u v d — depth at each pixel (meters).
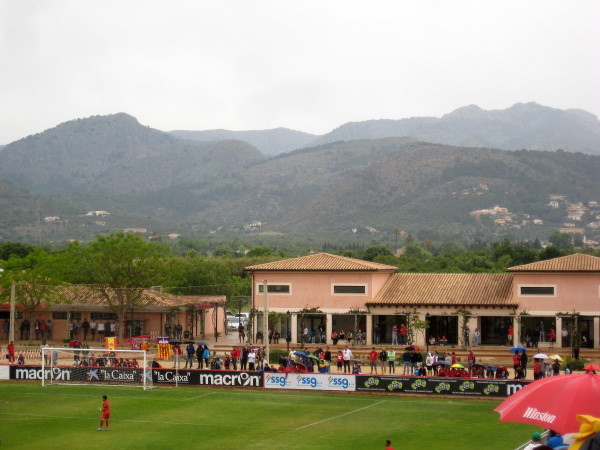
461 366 59.78
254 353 69.00
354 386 59.12
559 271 80.50
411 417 50.06
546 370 62.00
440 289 86.44
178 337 89.69
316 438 44.34
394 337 82.81
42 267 90.56
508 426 46.88
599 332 79.81
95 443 43.38
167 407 54.22
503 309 81.50
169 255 95.56
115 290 90.38
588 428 17.48
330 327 86.69
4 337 92.19
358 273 86.00
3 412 52.62
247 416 50.97
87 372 64.81
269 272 88.62
